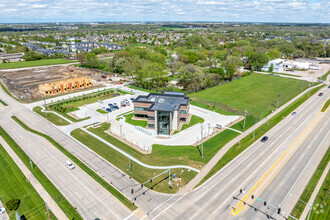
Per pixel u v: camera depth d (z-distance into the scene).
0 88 142.00
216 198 50.25
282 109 103.94
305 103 111.88
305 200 49.22
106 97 122.56
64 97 123.31
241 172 59.12
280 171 59.25
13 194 51.97
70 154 68.12
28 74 179.88
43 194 51.69
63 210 47.06
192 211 46.72
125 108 106.62
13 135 80.69
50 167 61.84
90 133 82.00
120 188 53.75
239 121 91.56
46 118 95.62
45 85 131.75
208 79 142.38
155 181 56.28
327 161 63.19
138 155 68.25
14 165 62.78
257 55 189.88
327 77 166.12
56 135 80.38
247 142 74.31
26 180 56.34
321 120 91.31
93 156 67.31
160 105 86.00
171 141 76.56
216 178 57.00
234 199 49.81
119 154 68.56
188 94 128.00
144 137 79.44
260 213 45.97
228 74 159.12
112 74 179.00
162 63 181.12
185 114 89.44
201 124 89.00
